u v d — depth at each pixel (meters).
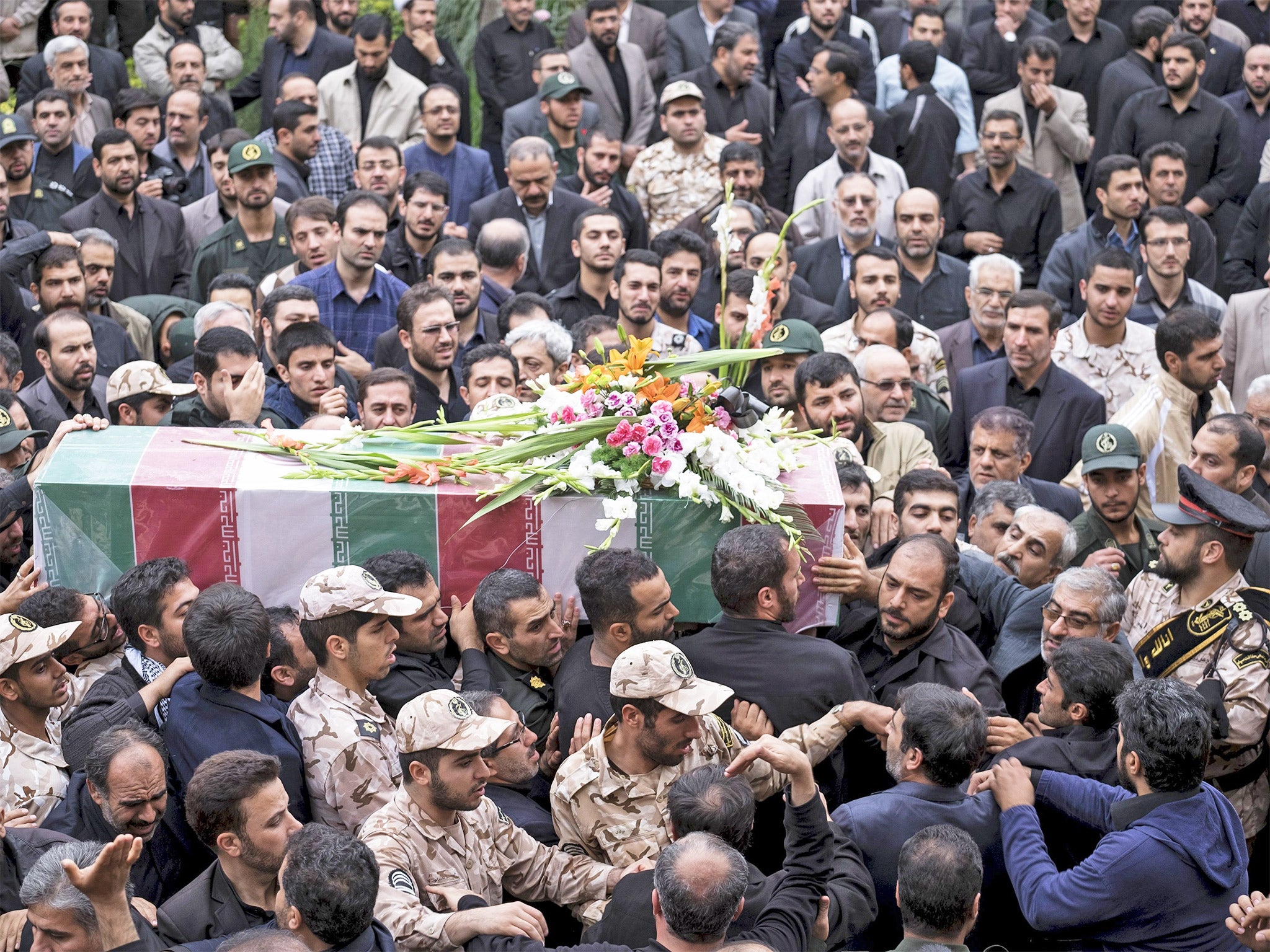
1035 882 3.49
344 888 2.94
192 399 5.97
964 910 3.19
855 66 9.54
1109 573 4.40
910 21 11.30
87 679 4.36
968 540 5.89
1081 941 3.53
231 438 4.78
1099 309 7.30
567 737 4.04
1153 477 6.52
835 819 3.62
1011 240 9.30
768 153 10.05
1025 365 6.88
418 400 6.58
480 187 9.47
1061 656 3.97
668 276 7.44
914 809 3.62
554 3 11.66
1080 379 7.23
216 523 4.31
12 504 4.71
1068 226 10.14
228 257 8.05
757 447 4.44
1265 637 4.45
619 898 3.38
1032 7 11.92
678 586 4.38
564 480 4.30
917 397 6.95
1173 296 8.11
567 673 4.12
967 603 4.80
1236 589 4.60
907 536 5.04
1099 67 10.70
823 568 4.41
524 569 4.38
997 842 3.64
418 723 3.44
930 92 9.98
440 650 4.35
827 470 4.69
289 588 4.37
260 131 10.98
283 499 4.29
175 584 4.10
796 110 9.75
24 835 3.55
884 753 4.27
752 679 4.04
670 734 3.62
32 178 8.75
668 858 3.03
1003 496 5.35
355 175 9.15
